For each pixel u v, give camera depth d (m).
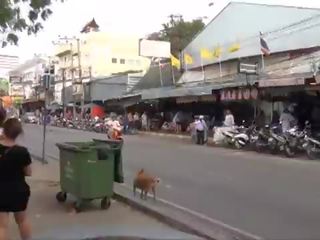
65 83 75.69
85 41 76.00
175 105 39.62
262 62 30.16
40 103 84.38
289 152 20.55
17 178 6.09
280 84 23.81
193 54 38.47
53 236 7.21
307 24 28.16
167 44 45.62
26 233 6.32
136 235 7.42
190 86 35.25
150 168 16.59
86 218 8.65
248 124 30.16
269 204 10.34
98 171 9.25
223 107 32.94
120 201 10.30
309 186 12.66
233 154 21.70
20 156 6.07
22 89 93.88
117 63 75.69
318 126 23.97
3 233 6.00
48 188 11.72
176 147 25.31
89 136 35.12
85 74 75.31
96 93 59.75
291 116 23.22
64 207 9.55
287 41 29.09
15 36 14.60
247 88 27.69
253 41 31.42
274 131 22.55
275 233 7.97
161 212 8.88
